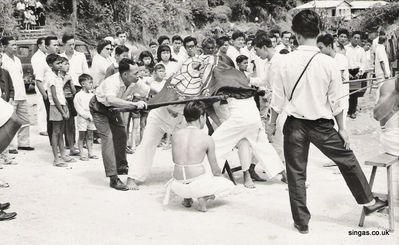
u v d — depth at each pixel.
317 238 4.93
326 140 4.98
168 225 5.36
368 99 15.77
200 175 5.72
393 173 7.44
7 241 4.95
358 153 8.90
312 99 4.91
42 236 5.08
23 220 5.55
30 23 28.80
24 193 6.57
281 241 4.86
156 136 6.80
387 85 5.40
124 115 9.07
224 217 5.59
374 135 10.52
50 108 7.96
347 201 6.09
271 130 5.48
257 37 7.12
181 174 5.74
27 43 18.81
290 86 5.00
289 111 5.04
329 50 7.12
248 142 6.71
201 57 6.72
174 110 6.54
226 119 6.75
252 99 6.75
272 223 5.38
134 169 6.77
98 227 5.32
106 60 9.22
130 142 9.49
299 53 4.96
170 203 6.15
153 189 6.78
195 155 5.71
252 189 6.70
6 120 5.52
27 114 9.18
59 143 8.20
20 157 8.67
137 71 6.58
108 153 6.73
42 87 8.50
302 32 4.99
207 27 43.28
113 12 33.88
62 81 8.13
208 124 7.42
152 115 6.75
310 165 7.96
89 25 32.31
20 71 9.02
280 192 6.54
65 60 8.09
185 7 41.25
